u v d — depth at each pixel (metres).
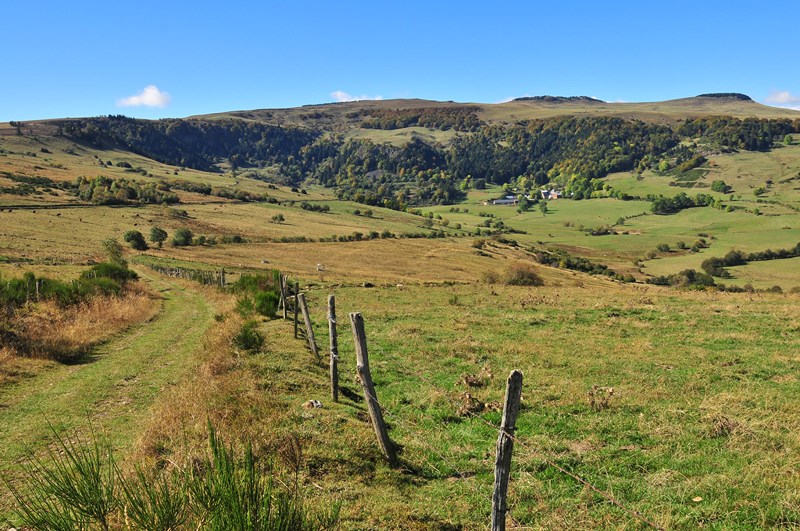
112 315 22.05
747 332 18.48
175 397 9.96
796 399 10.41
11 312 18.00
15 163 182.38
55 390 12.05
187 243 97.38
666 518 5.98
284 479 6.67
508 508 6.51
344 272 73.44
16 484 7.13
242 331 15.33
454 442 8.74
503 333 19.41
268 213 155.38
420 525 6.02
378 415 7.82
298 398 10.29
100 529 4.57
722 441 8.37
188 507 4.54
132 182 170.12
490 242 134.00
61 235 91.50
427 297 33.03
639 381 12.47
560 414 10.06
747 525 5.85
